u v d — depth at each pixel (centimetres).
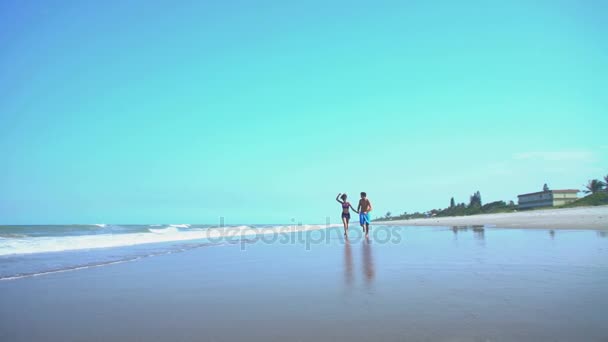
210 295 464
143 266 761
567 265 583
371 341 280
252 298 440
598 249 768
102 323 352
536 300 378
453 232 1695
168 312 386
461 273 551
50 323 356
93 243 1379
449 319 325
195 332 318
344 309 373
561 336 277
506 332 288
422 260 715
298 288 491
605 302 363
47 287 538
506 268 577
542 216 2819
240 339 296
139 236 1866
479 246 944
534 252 759
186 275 632
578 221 1841
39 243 1265
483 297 398
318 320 339
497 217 3744
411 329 304
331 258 823
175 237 1945
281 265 733
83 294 486
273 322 338
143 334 317
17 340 311
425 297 409
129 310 398
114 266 764
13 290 517
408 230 2141
